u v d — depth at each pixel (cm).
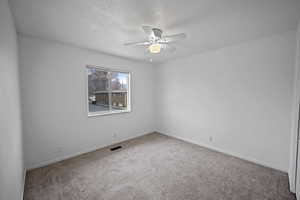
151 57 343
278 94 213
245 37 221
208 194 167
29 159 216
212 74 292
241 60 248
